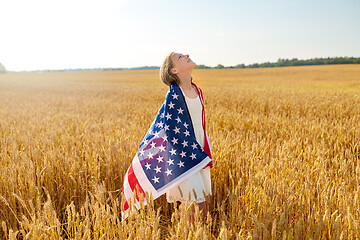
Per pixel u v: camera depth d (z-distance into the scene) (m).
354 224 1.73
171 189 2.53
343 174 3.01
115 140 4.41
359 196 2.14
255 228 1.79
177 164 2.35
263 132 5.48
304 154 3.64
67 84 34.97
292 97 11.93
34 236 1.71
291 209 2.15
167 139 2.37
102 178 3.34
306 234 1.89
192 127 2.47
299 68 74.75
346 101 10.60
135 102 11.70
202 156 2.35
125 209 2.48
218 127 5.85
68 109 9.94
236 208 2.24
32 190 2.57
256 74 56.34
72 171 3.04
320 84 27.64
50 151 3.52
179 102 2.39
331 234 1.97
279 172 2.82
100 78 54.88
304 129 5.47
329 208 1.99
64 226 2.63
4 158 3.35
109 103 11.52
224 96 12.88
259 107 9.82
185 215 1.81
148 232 1.82
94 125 5.68
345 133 5.02
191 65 2.42
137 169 2.47
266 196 2.23
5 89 26.28
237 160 3.30
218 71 71.69
